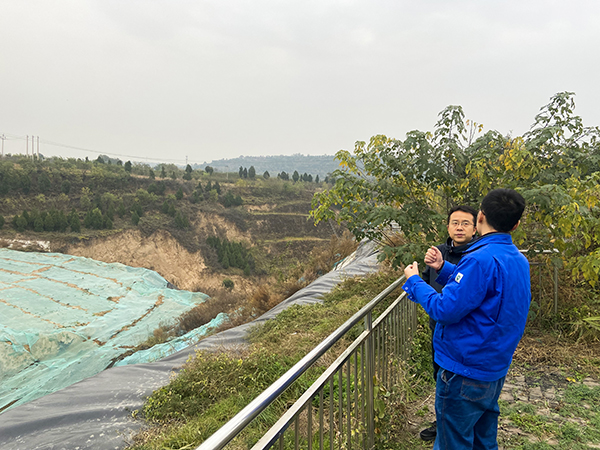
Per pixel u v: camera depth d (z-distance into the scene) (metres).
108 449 3.93
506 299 1.68
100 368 14.47
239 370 5.14
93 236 65.62
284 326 7.02
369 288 7.91
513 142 4.54
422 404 3.23
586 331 4.35
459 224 2.72
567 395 3.30
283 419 1.50
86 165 90.69
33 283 36.75
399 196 4.91
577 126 5.01
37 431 4.47
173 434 3.90
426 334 4.11
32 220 64.62
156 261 67.00
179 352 7.30
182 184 95.19
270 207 97.88
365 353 2.52
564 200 3.78
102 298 33.12
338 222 5.35
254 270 70.50
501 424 2.92
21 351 18.83
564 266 4.58
